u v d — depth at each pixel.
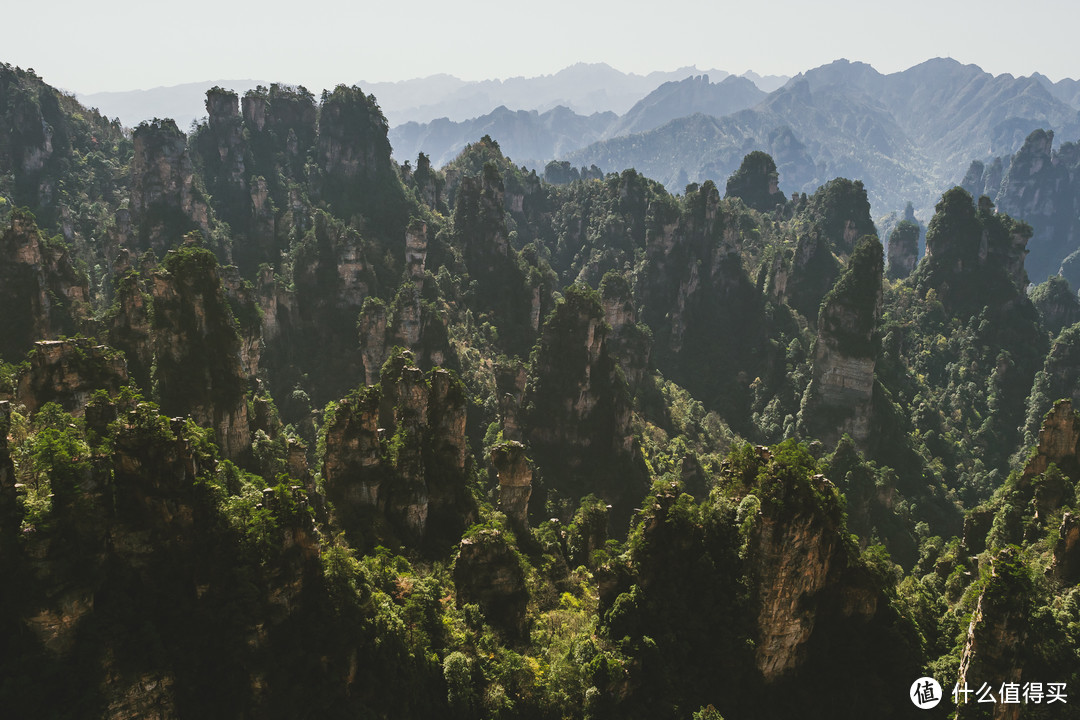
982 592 78.31
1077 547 97.88
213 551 63.25
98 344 119.50
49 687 54.47
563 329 172.12
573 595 96.00
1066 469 121.19
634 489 161.62
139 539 61.72
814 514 78.19
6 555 55.56
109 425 70.38
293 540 66.06
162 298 108.62
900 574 135.62
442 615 79.81
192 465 65.19
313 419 165.25
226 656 60.94
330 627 65.62
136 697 56.41
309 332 196.38
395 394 114.69
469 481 114.56
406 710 67.31
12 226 143.38
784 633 78.44
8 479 57.19
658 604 79.50
